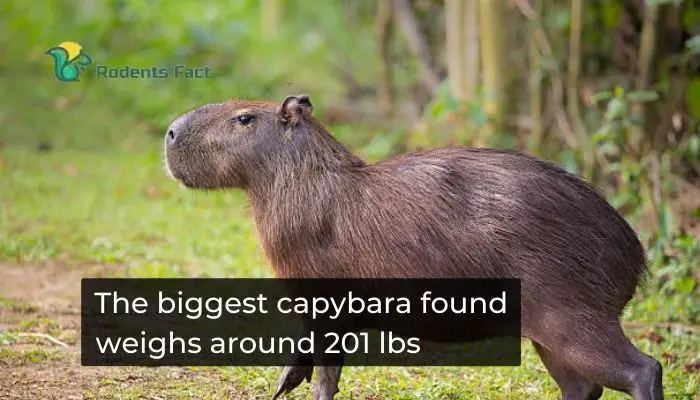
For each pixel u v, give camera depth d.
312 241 9.59
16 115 24.33
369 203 9.51
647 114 16.62
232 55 26.28
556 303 9.08
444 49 23.30
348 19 28.06
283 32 29.61
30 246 15.80
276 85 24.81
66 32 27.05
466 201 9.30
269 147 9.80
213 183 10.03
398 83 25.14
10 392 10.42
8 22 27.97
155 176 20.30
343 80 26.05
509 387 11.24
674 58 16.86
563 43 18.20
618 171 16.61
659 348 12.42
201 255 15.82
